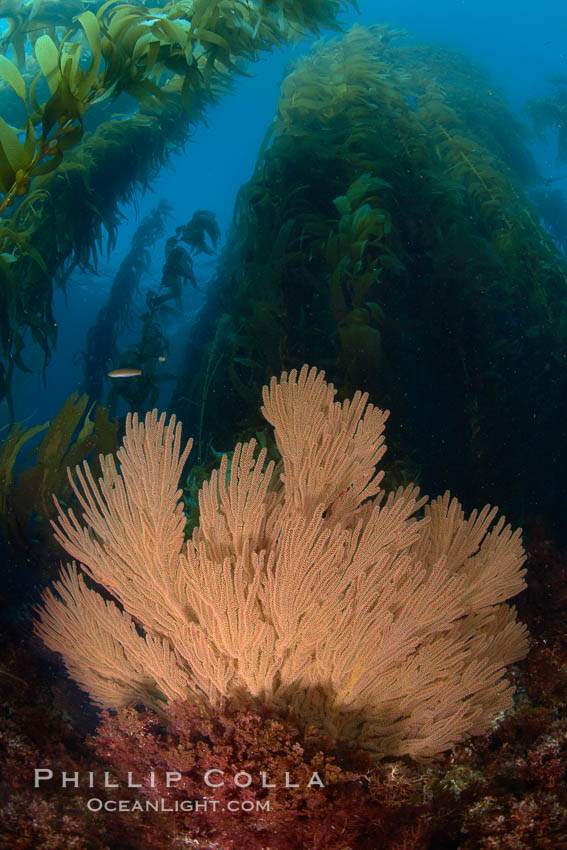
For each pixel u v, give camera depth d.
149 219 10.16
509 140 9.41
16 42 4.82
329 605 1.88
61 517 2.12
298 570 1.81
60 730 2.18
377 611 1.92
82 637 2.19
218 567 1.84
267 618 1.97
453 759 2.17
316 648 1.99
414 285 4.89
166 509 1.98
